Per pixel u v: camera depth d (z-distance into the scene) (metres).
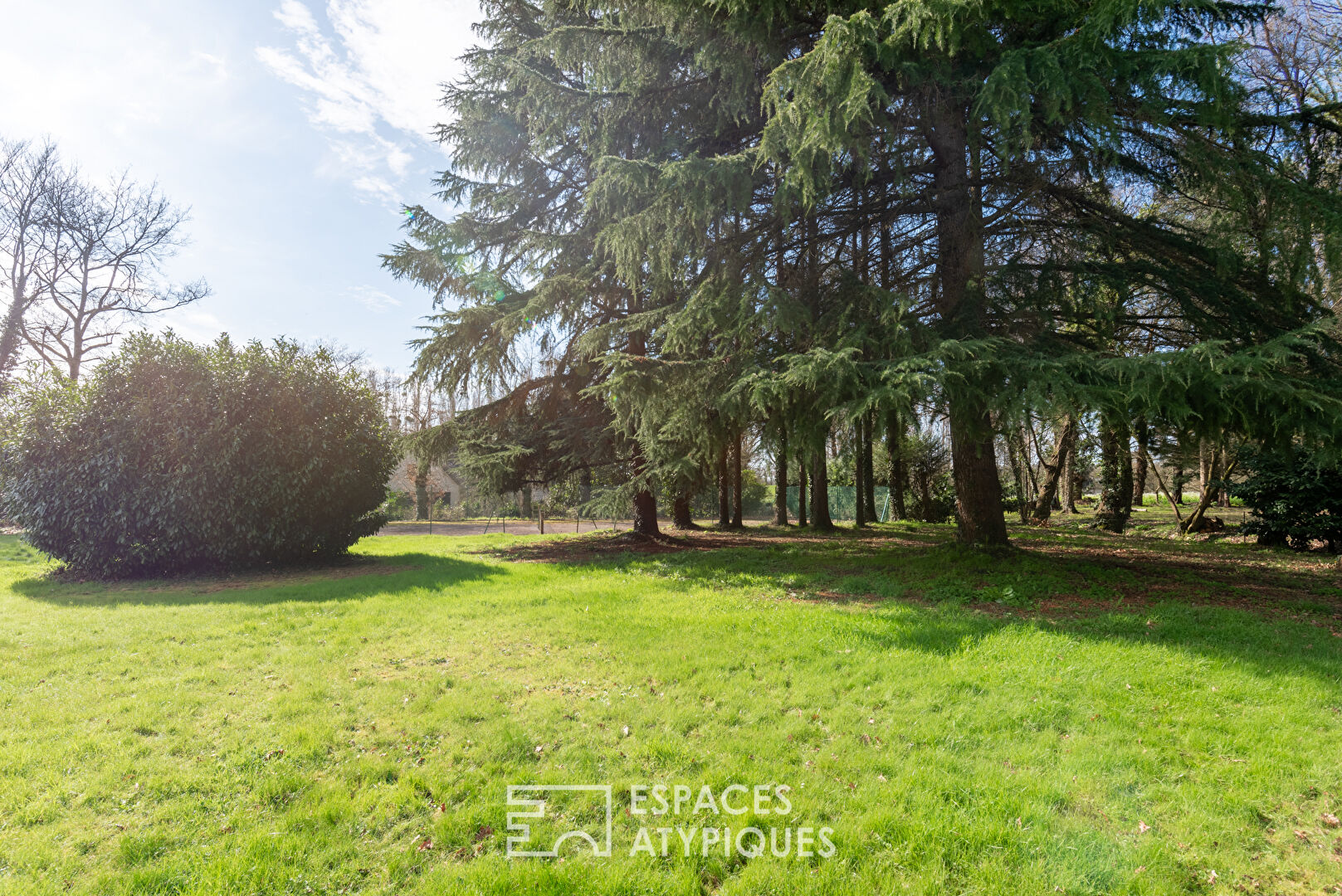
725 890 2.38
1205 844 2.67
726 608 6.97
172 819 2.80
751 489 31.86
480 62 12.88
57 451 9.23
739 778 3.13
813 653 5.08
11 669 4.71
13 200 20.36
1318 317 7.94
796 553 12.23
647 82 10.44
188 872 2.42
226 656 5.11
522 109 12.05
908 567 9.46
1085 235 9.00
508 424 14.69
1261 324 8.02
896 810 2.84
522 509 32.19
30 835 2.65
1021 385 6.86
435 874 2.46
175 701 4.10
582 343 10.74
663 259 8.83
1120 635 5.56
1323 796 3.02
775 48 8.32
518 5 14.23
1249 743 3.47
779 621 6.19
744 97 9.14
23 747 3.39
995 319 8.52
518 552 13.59
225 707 4.04
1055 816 2.80
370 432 11.20
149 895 2.31
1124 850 2.59
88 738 3.53
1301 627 5.89
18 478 9.23
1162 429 7.52
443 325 12.26
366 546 14.59
